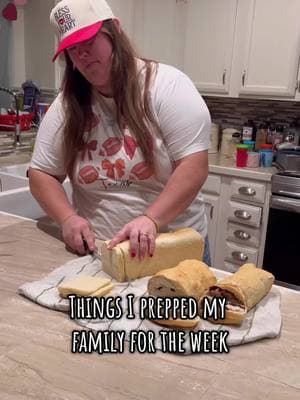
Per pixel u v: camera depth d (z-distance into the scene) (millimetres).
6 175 1857
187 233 920
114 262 821
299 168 2289
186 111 991
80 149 1068
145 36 2807
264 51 2373
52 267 898
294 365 599
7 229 1120
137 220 901
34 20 2617
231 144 2654
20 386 535
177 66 2732
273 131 2656
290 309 753
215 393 535
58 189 1104
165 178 1071
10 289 789
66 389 532
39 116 2557
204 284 708
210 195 2477
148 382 551
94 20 902
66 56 1005
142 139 999
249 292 706
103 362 587
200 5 2545
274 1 2281
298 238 2180
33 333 649
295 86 2320
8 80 2680
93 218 1128
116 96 990
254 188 2293
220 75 2566
